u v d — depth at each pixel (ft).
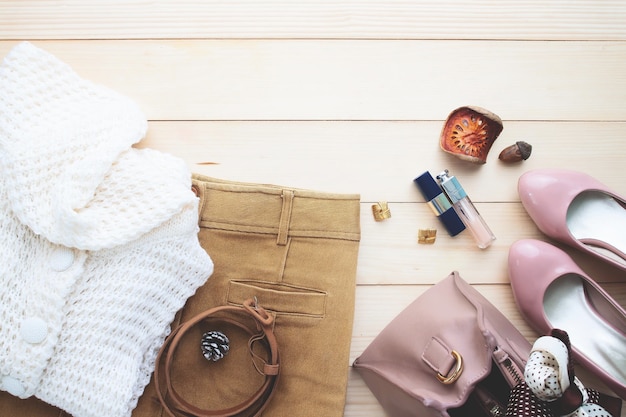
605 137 3.18
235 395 2.67
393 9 3.10
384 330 2.75
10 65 2.45
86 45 3.04
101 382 2.35
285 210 2.69
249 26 3.07
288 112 3.08
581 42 3.17
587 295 3.03
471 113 2.93
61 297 2.27
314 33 3.08
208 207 2.73
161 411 2.63
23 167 2.29
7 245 2.34
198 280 2.56
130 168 2.47
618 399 2.46
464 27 3.13
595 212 3.07
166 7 3.05
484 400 2.47
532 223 3.13
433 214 3.08
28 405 2.61
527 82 3.15
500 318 2.75
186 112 3.06
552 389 1.94
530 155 3.13
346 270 2.69
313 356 2.66
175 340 2.43
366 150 3.08
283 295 2.66
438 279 3.06
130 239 2.34
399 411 2.63
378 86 3.09
